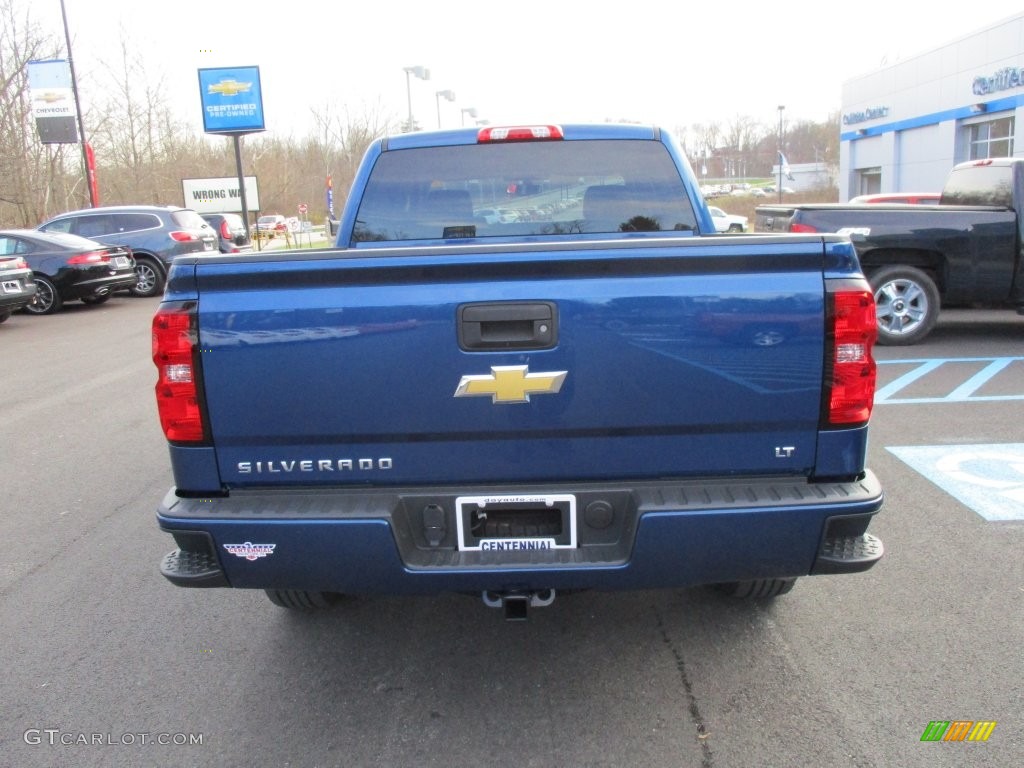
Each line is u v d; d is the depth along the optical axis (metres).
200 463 2.63
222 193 31.12
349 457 2.60
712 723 2.83
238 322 2.51
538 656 3.31
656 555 2.55
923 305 8.99
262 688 3.14
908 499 4.76
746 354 2.49
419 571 2.59
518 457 2.58
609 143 4.15
